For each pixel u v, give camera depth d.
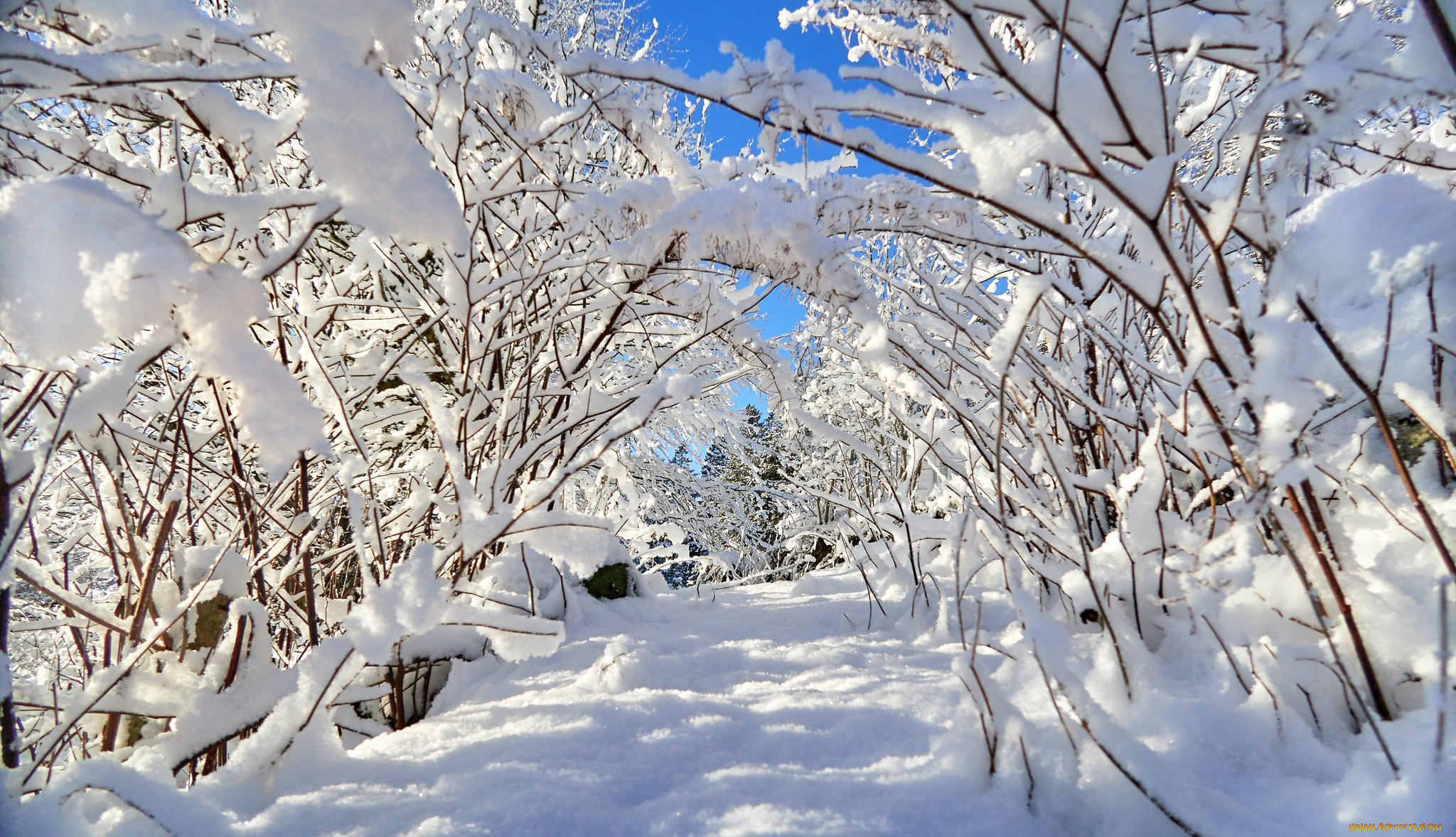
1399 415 1.26
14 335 1.02
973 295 2.13
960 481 2.01
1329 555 1.14
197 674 1.44
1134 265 1.11
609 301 2.28
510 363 2.39
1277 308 0.97
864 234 1.85
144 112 1.56
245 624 1.40
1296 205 1.37
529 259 2.24
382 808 1.02
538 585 2.46
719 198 1.60
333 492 2.17
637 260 1.81
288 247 1.30
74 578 1.99
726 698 1.43
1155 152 1.08
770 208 1.57
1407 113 1.29
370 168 1.15
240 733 1.40
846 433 2.34
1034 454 1.76
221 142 1.41
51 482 1.93
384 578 1.56
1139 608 1.46
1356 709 1.04
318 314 1.96
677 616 2.68
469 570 2.04
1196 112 1.59
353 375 2.77
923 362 1.82
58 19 1.33
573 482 5.07
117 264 1.00
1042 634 0.98
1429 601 1.04
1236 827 0.83
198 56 1.38
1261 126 1.00
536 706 1.44
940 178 1.18
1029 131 1.08
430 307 2.23
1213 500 1.22
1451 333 1.17
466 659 1.93
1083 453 1.88
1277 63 1.07
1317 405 1.06
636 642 1.91
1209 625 1.17
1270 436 0.92
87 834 0.92
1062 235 1.12
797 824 0.90
